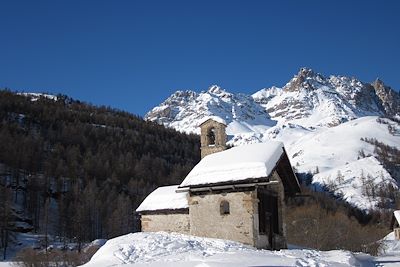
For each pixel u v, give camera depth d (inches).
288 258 774.5
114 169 4788.4
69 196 3777.1
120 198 3703.3
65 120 6417.3
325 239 1630.2
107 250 959.0
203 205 1171.9
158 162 5398.6
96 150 5462.6
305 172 7815.0
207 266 685.9
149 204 1369.3
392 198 5339.6
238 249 951.0
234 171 1147.9
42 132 5625.0
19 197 3779.5
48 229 3334.2
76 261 1397.6
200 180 1171.9
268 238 1172.5
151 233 1120.2
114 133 6343.5
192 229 1171.9
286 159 1230.9
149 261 828.6
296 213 1994.3
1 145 4357.8
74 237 3085.6
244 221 1113.4
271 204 1226.6
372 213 4539.9
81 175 4451.3
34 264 1429.6
